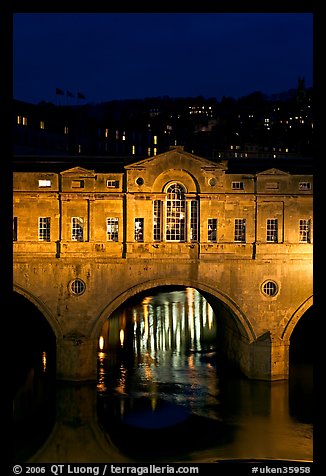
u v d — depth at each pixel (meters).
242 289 51.19
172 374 54.69
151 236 50.88
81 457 37.06
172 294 107.62
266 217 51.38
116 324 79.44
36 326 68.06
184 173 51.00
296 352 60.81
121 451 38.25
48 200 50.34
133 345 67.06
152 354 62.66
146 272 50.69
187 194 51.00
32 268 49.97
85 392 49.00
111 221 51.06
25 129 102.94
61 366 49.97
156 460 36.38
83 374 49.84
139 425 42.34
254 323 51.22
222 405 46.28
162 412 44.88
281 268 51.28
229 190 51.28
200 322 81.06
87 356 50.03
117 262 50.47
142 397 48.09
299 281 51.50
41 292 50.09
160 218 51.16
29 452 38.28
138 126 154.88
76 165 54.09
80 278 50.22
